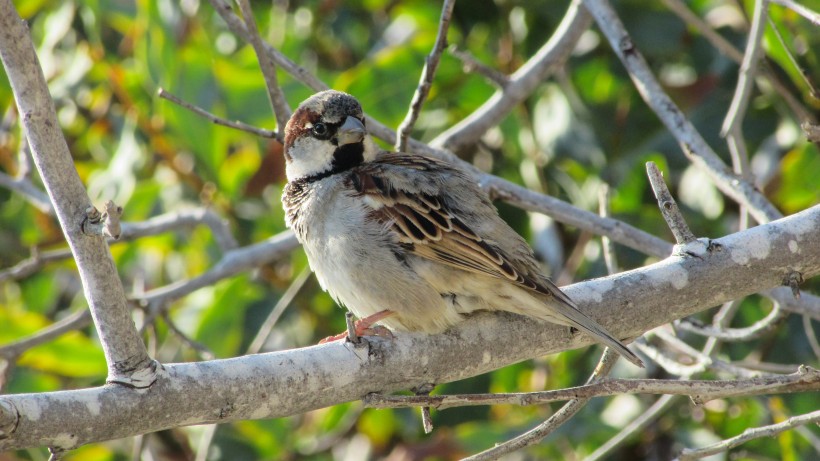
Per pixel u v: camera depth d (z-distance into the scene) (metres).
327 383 6.21
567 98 10.91
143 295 9.45
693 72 11.15
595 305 6.87
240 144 12.13
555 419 6.26
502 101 9.45
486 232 7.37
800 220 6.89
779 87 8.70
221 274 9.62
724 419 10.31
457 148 9.45
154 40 10.67
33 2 12.21
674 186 11.02
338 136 8.04
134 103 11.66
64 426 5.45
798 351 10.30
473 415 10.87
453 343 6.73
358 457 11.34
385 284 7.37
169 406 5.75
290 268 11.72
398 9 12.05
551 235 11.26
